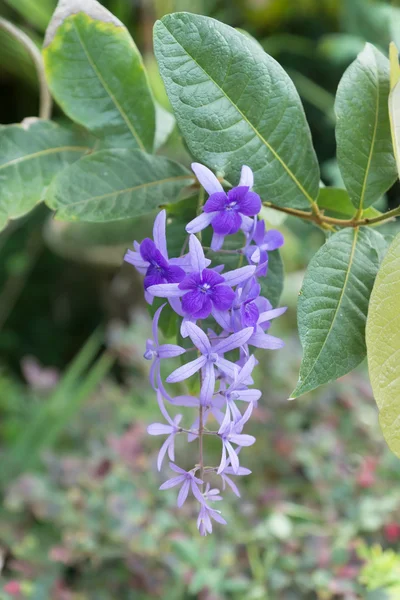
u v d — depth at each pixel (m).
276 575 0.80
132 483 0.89
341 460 0.94
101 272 1.68
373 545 0.88
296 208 0.39
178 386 1.05
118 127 0.42
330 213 0.42
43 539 0.91
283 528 0.84
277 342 0.35
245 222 0.35
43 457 0.96
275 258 0.40
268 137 0.37
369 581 0.77
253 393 0.34
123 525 0.83
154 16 1.25
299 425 1.04
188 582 0.78
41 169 0.42
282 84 0.37
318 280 0.36
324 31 1.73
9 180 0.42
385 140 0.38
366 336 0.34
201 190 0.39
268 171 0.37
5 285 1.73
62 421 1.06
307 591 0.80
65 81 0.41
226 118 0.36
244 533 0.85
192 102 0.36
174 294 0.33
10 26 0.46
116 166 0.40
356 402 1.04
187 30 0.35
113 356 1.32
